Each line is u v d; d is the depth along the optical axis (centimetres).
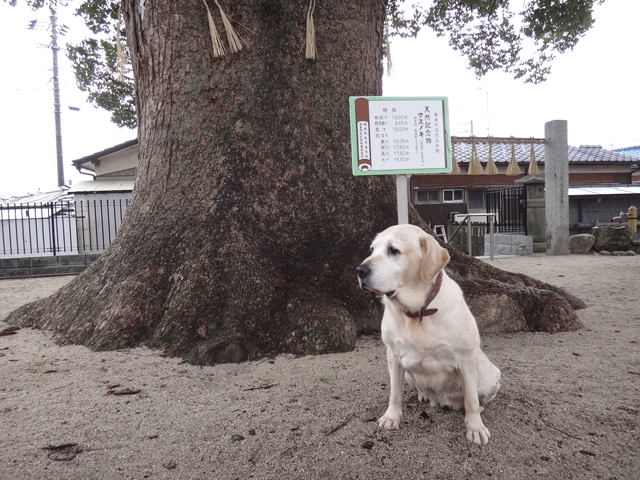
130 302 443
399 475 220
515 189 1466
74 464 232
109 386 338
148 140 515
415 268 248
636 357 386
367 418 278
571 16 912
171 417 285
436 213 1948
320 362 383
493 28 1040
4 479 219
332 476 220
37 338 472
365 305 469
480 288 486
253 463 231
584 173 2172
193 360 384
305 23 498
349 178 506
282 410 293
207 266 445
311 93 498
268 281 448
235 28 483
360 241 493
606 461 228
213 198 473
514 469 223
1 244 1498
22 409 299
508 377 344
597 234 1343
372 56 545
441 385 266
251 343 404
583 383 329
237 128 484
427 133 413
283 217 478
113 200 1323
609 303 619
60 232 1509
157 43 493
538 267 1016
